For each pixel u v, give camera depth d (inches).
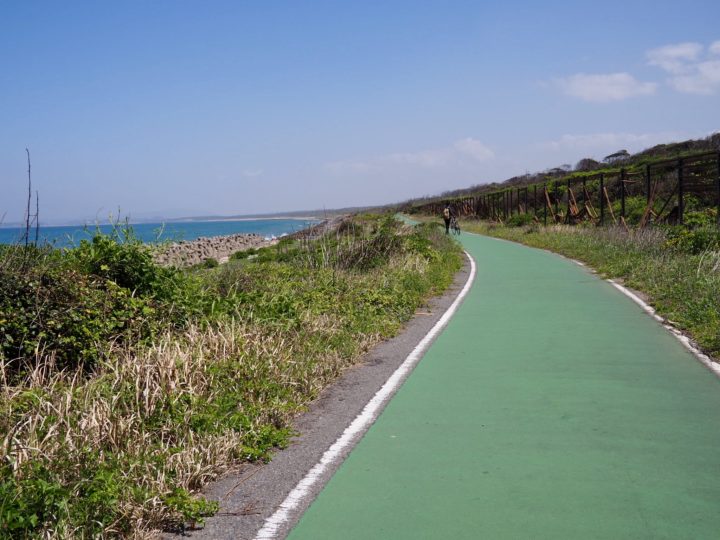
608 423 251.8
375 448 233.8
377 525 174.9
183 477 200.7
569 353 376.2
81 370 294.4
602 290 642.2
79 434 209.6
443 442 237.1
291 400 287.0
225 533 173.5
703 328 410.6
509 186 3572.8
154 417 238.7
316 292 517.0
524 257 1077.8
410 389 311.9
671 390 295.1
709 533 164.7
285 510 185.8
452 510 181.9
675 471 203.9
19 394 249.6
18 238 329.1
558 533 166.7
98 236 387.5
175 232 441.1
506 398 290.5
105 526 169.3
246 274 520.7
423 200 4744.1
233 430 240.4
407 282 636.1
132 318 344.5
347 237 836.6
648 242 863.7
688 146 2197.3
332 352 366.9
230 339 324.2
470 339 428.8
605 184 1740.9
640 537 163.6
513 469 209.5
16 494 168.1
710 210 1011.9
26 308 306.3
